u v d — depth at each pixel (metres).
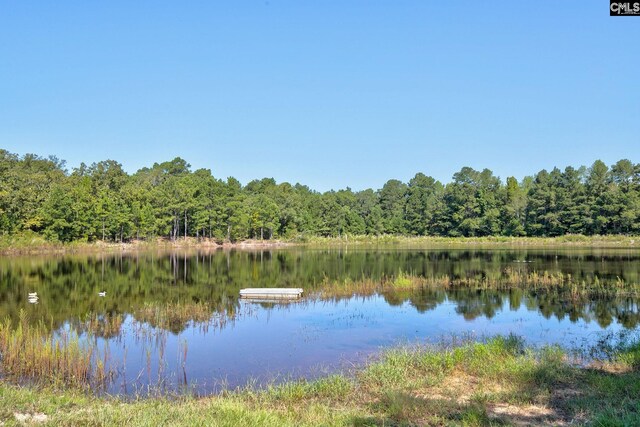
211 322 23.69
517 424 9.45
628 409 9.82
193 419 9.53
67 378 14.66
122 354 17.80
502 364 13.86
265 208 111.19
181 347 18.83
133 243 93.38
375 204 147.75
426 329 21.83
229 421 9.33
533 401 10.95
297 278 42.44
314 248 93.88
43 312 26.80
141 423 9.24
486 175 125.56
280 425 9.19
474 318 24.33
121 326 22.92
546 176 119.44
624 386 11.62
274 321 23.95
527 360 14.05
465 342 17.39
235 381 14.46
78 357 15.82
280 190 131.88
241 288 36.34
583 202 104.00
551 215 106.25
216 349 18.47
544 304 28.00
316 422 9.54
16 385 13.62
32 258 65.88
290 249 90.94
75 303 29.81
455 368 14.04
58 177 106.38
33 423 9.30
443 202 125.12
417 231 128.12
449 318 24.39
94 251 80.25
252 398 11.97
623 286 32.91
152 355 17.69
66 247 78.94
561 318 24.03
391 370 13.71
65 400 11.45
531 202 110.44
